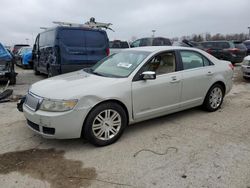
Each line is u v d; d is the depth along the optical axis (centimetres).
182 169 348
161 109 486
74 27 841
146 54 483
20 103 463
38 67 1161
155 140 439
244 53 1741
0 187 312
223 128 493
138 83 445
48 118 380
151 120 534
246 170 344
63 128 383
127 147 413
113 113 421
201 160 371
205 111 592
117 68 479
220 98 603
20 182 322
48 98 389
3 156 385
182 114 573
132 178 328
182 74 509
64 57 825
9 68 943
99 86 410
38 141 435
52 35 872
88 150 404
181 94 512
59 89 402
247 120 537
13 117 556
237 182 318
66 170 347
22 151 401
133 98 439
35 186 314
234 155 385
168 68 497
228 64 620
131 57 495
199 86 544
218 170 345
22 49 1781
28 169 350
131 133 468
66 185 315
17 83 1012
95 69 510
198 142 431
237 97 742
